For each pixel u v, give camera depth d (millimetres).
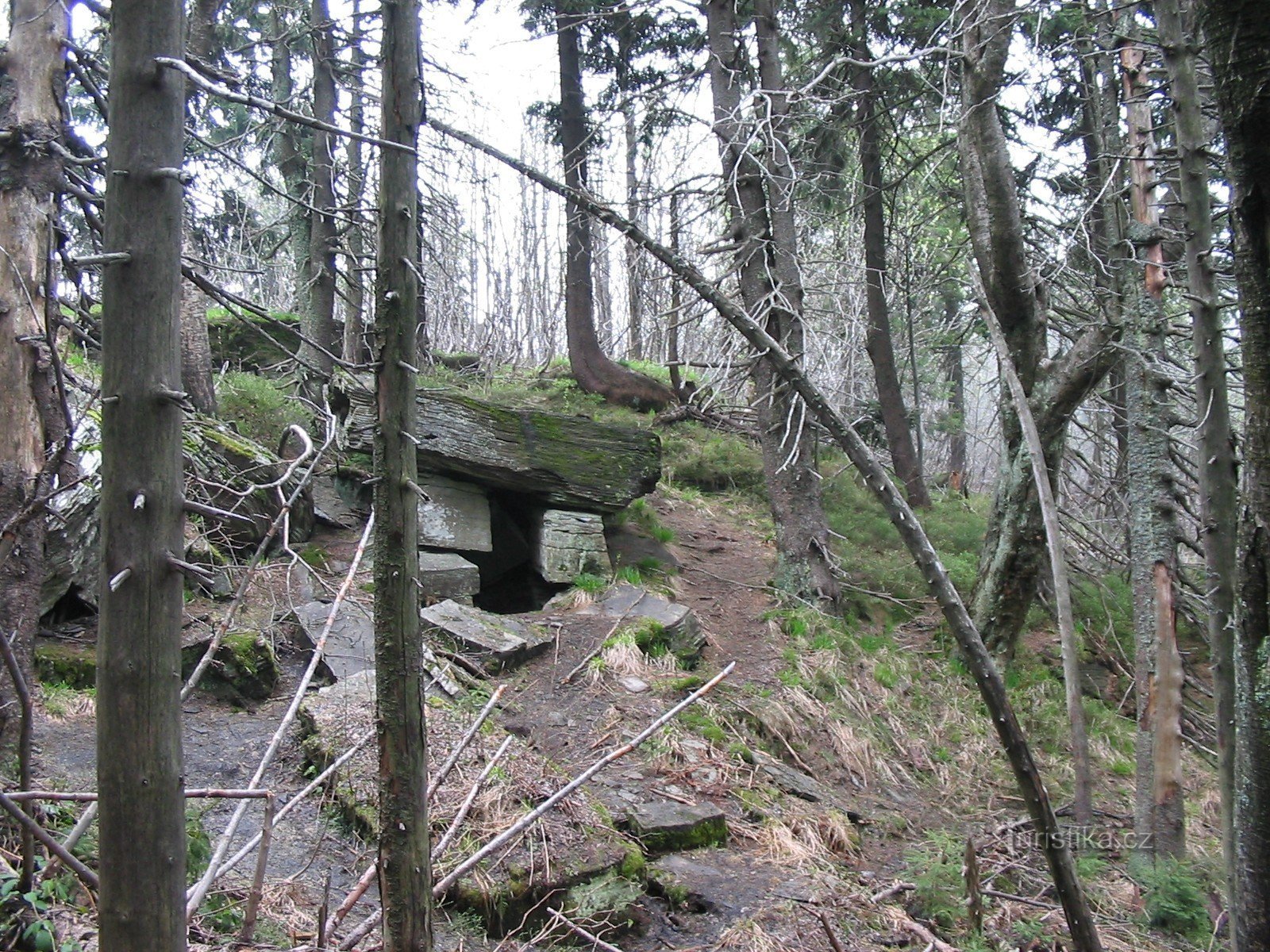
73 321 4531
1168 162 7633
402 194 2359
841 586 11219
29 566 3982
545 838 5043
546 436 9797
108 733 1963
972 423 28766
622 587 9500
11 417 3852
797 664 9000
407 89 2359
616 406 16750
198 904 2820
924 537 2863
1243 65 2041
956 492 17062
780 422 10508
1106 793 8797
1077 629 11773
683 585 10492
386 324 2375
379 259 2377
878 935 5109
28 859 3133
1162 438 7363
